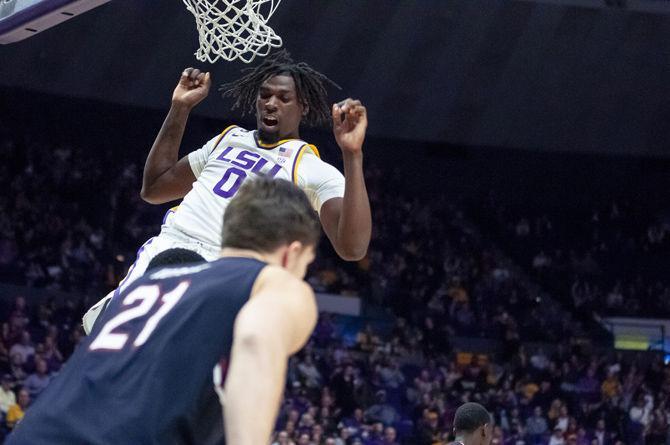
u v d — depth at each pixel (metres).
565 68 25.09
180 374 2.60
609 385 22.38
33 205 23.47
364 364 21.47
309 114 5.10
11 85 23.72
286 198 2.91
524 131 26.02
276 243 2.87
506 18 24.34
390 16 24.22
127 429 2.53
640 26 24.41
